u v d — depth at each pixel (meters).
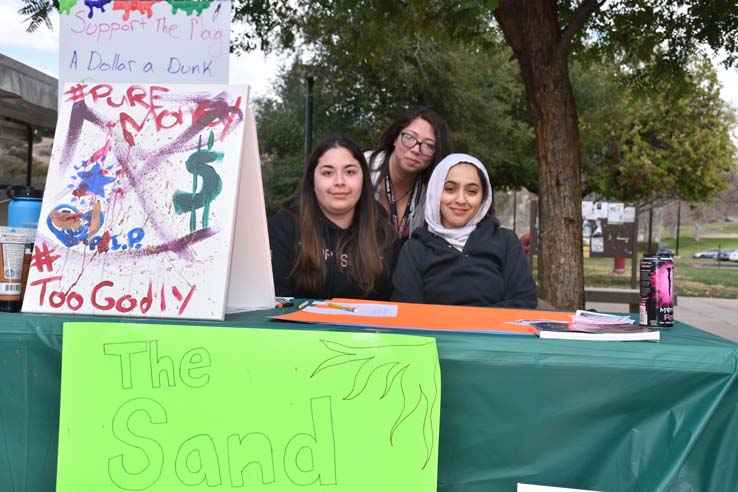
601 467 1.39
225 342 1.39
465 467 1.42
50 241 1.60
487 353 1.39
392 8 5.67
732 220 65.31
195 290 1.54
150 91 1.73
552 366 1.38
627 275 18.80
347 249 2.32
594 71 15.24
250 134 1.76
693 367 1.35
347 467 1.35
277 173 14.56
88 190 1.64
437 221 2.21
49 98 4.69
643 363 1.37
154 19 2.23
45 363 1.50
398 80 13.07
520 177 17.39
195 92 1.72
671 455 1.37
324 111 14.18
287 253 2.37
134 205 1.62
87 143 1.69
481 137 14.21
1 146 4.89
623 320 1.65
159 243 1.58
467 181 2.13
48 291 1.57
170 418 1.39
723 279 19.38
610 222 9.09
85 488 1.39
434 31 5.95
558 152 4.93
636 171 19.80
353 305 1.84
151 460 1.39
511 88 14.80
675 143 19.28
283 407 1.37
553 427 1.40
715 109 19.28
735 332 7.80
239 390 1.38
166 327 1.41
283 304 1.92
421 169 2.79
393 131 2.84
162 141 1.67
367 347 1.37
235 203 1.61
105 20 2.24
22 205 1.78
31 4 3.80
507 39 5.12
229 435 1.38
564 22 6.03
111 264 1.58
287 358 1.38
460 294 2.11
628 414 1.39
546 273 4.98
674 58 6.21
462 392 1.40
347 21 6.83
